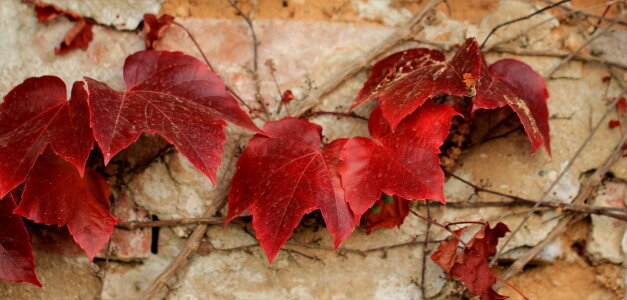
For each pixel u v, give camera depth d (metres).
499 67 1.09
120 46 1.12
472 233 1.10
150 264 1.10
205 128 1.02
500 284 1.11
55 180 1.03
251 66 1.12
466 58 1.03
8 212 1.03
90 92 1.00
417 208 1.11
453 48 1.12
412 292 1.10
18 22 1.11
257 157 1.05
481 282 1.06
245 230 1.10
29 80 1.03
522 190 1.11
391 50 1.12
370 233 1.10
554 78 1.13
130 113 1.01
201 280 1.10
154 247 1.10
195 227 1.09
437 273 1.10
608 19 1.13
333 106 1.11
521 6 1.14
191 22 1.12
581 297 1.12
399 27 1.13
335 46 1.12
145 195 1.10
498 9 1.14
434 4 1.13
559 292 1.12
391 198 1.06
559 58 1.13
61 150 1.00
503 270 1.12
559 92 1.13
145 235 1.10
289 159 1.04
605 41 1.14
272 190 1.03
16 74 1.10
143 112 1.01
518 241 1.11
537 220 1.11
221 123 1.02
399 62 1.09
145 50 1.08
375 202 1.07
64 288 1.10
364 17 1.13
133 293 1.10
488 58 1.13
